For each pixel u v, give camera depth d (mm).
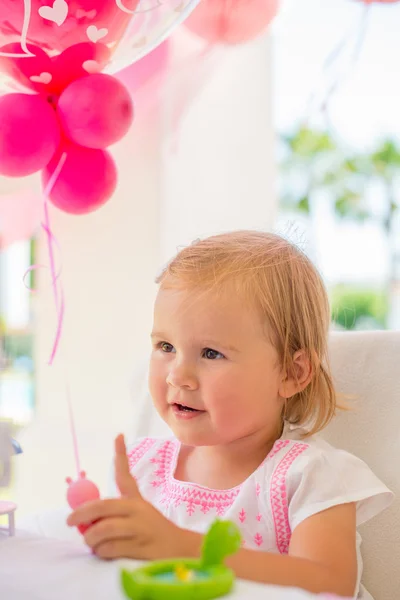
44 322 2004
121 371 1961
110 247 1979
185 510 908
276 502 840
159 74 1280
